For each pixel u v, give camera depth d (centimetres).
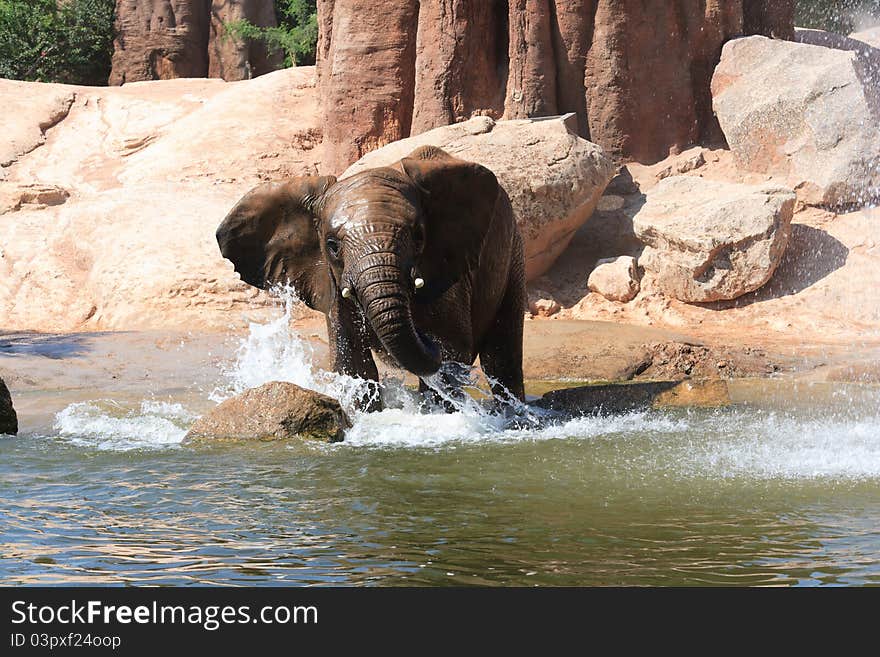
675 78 2277
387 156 2069
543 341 1631
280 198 1075
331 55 2547
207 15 4106
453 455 894
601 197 2195
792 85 2127
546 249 2036
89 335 1806
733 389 1362
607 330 1678
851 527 638
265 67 4119
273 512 686
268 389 1007
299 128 2802
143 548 603
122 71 4053
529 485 767
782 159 2114
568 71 2277
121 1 4066
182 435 1026
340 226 949
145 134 2906
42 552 595
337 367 1057
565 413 1178
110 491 756
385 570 554
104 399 1319
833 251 1961
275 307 2056
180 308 2034
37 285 2250
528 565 561
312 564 567
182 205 2403
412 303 1023
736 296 1908
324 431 978
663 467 838
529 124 2092
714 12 2278
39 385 1454
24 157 2884
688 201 2000
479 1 2305
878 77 2259
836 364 1527
